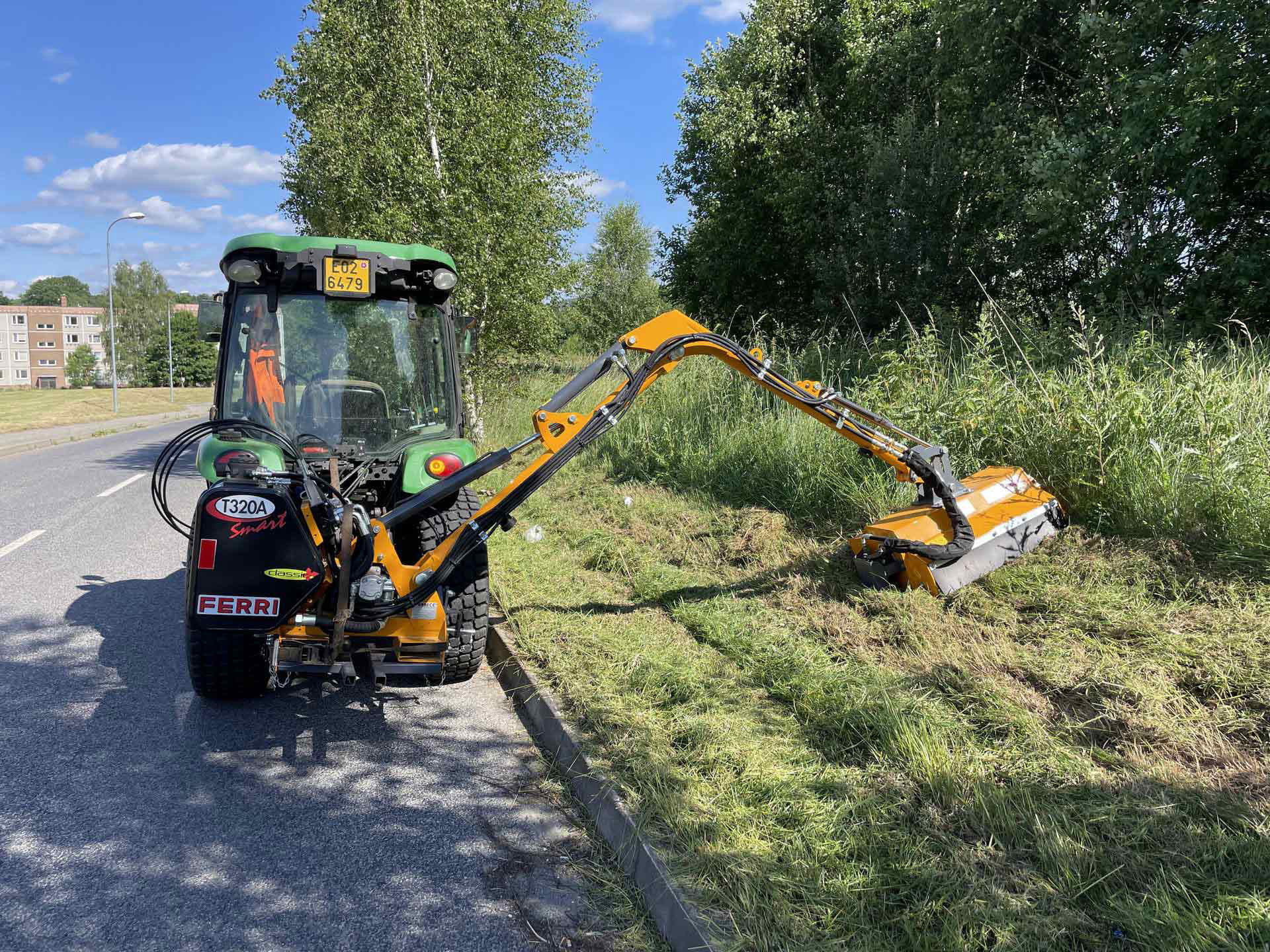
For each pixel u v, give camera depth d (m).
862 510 6.15
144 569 7.13
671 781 3.17
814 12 18.25
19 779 3.50
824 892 2.51
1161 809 2.75
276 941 2.53
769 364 4.55
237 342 4.67
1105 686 3.54
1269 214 8.33
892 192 13.62
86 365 109.94
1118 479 5.12
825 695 3.79
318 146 13.41
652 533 6.89
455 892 2.79
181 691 4.49
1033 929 2.29
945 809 2.89
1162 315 8.09
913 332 7.87
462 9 13.21
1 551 7.80
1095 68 10.30
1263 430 4.98
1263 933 2.19
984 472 5.32
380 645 3.89
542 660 4.52
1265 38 7.56
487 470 3.95
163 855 2.98
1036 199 9.95
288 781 3.54
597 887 2.83
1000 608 4.46
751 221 19.28
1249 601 4.01
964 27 12.04
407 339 4.93
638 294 43.84
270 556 3.45
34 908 2.65
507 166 12.95
